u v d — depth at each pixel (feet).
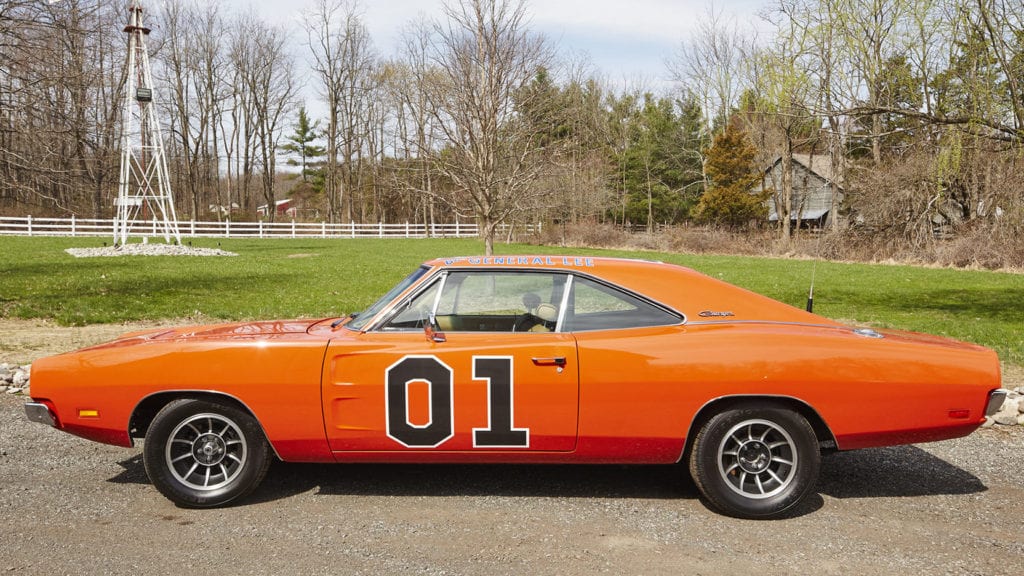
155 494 14.25
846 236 106.01
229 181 225.56
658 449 13.34
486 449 13.43
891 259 97.71
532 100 61.21
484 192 59.36
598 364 13.10
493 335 13.66
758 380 12.95
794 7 61.31
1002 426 19.81
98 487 14.60
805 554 11.72
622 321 13.93
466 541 12.11
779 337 13.32
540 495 14.40
